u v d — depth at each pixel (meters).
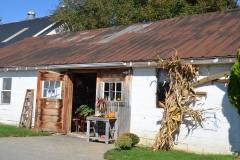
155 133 10.91
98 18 26.91
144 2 26.59
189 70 10.01
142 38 14.02
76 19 27.47
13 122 15.70
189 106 10.16
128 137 10.18
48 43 18.33
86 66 12.61
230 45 10.25
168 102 10.27
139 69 11.52
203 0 25.62
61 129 13.45
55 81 13.95
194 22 14.10
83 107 13.88
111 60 11.98
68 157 9.04
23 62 15.48
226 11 14.16
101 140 11.56
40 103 13.98
